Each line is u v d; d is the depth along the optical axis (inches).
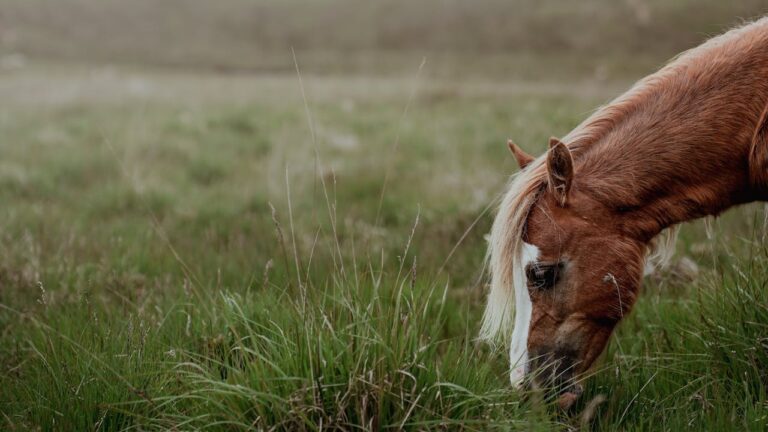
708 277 165.6
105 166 389.4
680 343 141.9
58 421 118.3
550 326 124.7
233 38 1713.8
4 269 196.9
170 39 1681.8
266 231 255.9
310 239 239.5
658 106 132.2
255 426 107.3
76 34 1660.9
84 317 157.1
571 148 133.5
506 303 125.6
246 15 1834.4
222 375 131.0
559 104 570.9
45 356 137.2
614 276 124.6
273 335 127.8
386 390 107.0
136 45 1627.7
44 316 164.4
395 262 213.5
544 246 122.7
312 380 105.8
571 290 124.2
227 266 207.3
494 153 377.4
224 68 1438.2
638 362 140.0
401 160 381.1
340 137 449.1
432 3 1756.9
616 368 137.1
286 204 299.0
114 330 143.6
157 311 163.2
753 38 132.3
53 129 510.6
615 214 127.2
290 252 220.8
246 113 577.3
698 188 130.9
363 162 376.2
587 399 130.3
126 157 402.9
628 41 1333.7
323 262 209.8
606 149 130.2
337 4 1866.4
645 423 122.6
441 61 1370.6
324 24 1754.4
